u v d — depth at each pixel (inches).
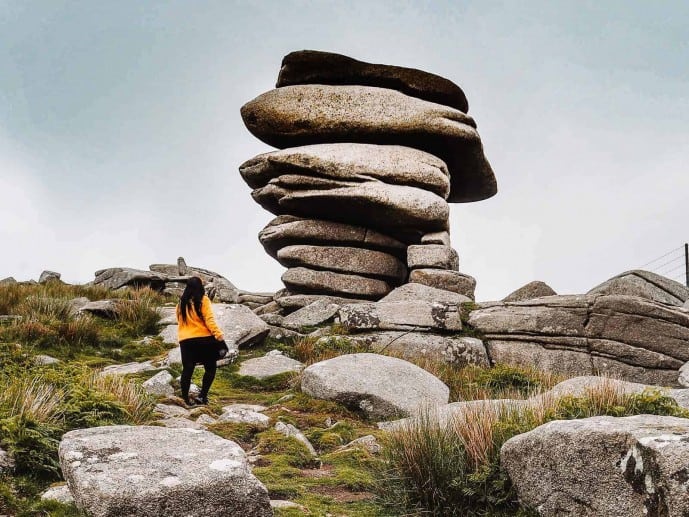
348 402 353.1
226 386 412.5
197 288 350.0
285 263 724.7
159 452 183.9
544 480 184.4
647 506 153.3
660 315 522.0
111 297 690.2
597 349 517.7
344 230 712.4
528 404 258.1
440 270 669.9
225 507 168.7
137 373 410.0
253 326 512.7
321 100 716.0
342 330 524.7
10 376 294.4
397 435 230.1
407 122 706.8
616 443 165.6
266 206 764.0
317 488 227.9
